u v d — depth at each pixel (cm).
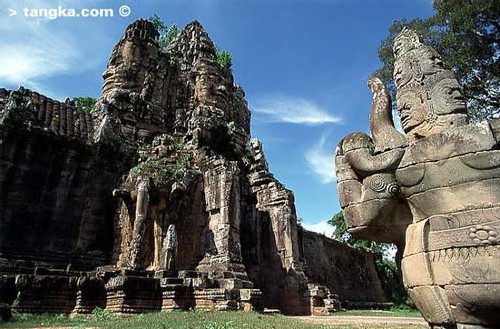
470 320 541
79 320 1487
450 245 555
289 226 2525
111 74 2702
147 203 1992
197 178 2242
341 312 2544
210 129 2522
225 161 2236
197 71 3047
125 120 2455
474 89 2100
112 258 2014
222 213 2120
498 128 551
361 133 675
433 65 647
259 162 2839
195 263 2081
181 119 2686
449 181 570
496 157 539
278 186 2677
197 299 1709
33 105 2130
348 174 676
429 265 574
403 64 683
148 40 2850
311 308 2320
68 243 1978
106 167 2189
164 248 1850
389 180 627
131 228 2034
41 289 1612
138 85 2717
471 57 2002
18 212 1897
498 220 525
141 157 2281
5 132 1930
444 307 557
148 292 1684
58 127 2161
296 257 2477
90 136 2248
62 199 2028
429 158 589
